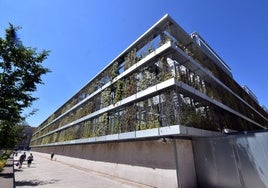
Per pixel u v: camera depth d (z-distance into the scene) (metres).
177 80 9.47
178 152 9.09
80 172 16.47
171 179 8.80
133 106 12.18
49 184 10.52
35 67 12.38
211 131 10.71
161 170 9.55
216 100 13.24
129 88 13.24
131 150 12.55
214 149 9.09
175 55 11.00
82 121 22.05
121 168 13.11
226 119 14.29
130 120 12.03
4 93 11.35
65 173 15.74
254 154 7.52
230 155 8.38
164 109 9.56
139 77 12.68
